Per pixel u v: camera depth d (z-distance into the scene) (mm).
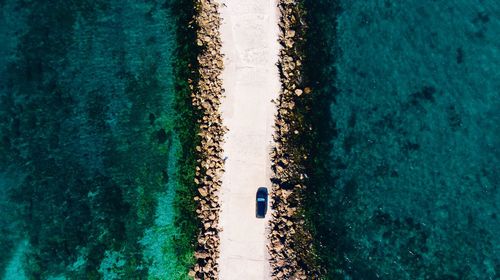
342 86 15914
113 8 15719
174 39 15625
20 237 15148
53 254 15180
